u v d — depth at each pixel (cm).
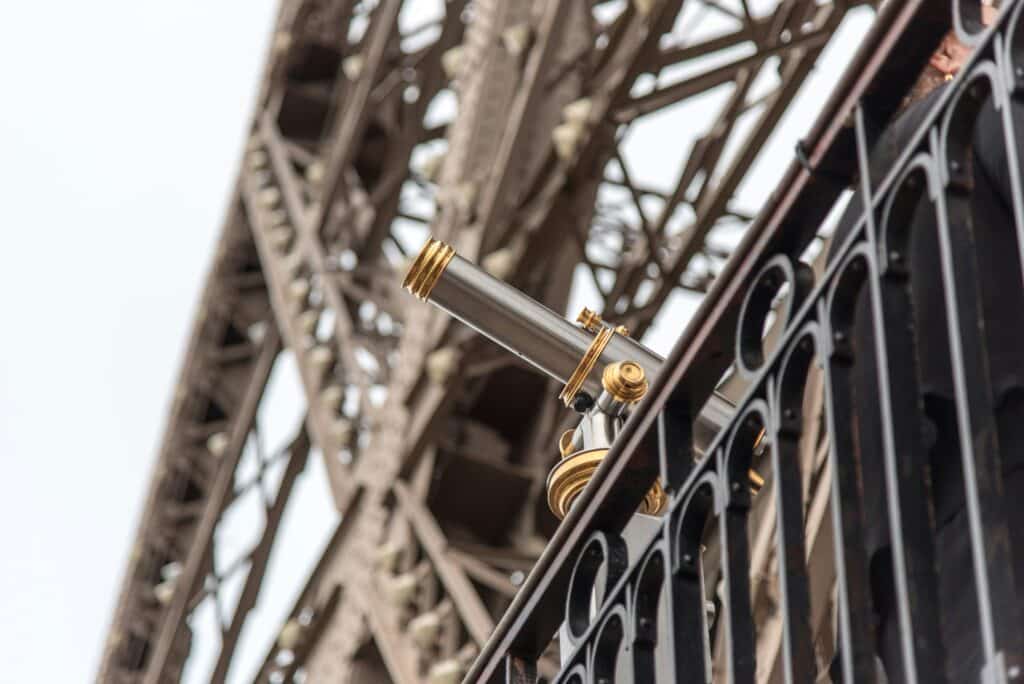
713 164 2333
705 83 2173
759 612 1495
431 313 2405
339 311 2848
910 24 629
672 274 2202
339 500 2483
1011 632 532
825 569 1409
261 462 3078
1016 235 643
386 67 3234
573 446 902
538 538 2411
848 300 645
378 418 2478
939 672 557
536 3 2489
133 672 3669
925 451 597
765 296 678
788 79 2180
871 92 647
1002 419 616
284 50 3838
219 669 2888
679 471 703
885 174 645
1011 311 632
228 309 3884
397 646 2122
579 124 2189
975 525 548
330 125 3731
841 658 602
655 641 707
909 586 568
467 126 2433
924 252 662
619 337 892
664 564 700
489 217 2244
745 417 675
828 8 2344
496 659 796
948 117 609
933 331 650
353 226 3122
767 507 1545
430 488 2405
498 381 2448
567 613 753
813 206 664
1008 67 585
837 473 617
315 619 2359
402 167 3062
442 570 2141
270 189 3553
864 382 665
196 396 3847
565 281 2417
